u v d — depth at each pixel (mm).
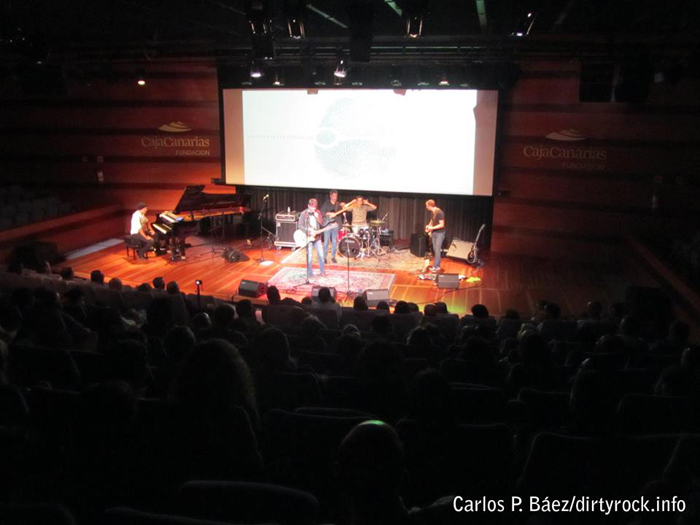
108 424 2291
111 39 11859
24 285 7945
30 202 13453
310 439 2680
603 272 11898
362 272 11734
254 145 14164
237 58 12102
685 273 8867
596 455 2490
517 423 3373
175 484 2568
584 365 4133
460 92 12664
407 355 4852
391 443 1527
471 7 8164
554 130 12375
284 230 13359
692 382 3406
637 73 9844
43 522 1584
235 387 2387
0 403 2855
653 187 11656
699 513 1637
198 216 12617
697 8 7754
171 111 14656
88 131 15109
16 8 8609
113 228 14945
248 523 1787
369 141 13461
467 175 13023
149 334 5406
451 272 11859
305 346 5051
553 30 10273
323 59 12156
